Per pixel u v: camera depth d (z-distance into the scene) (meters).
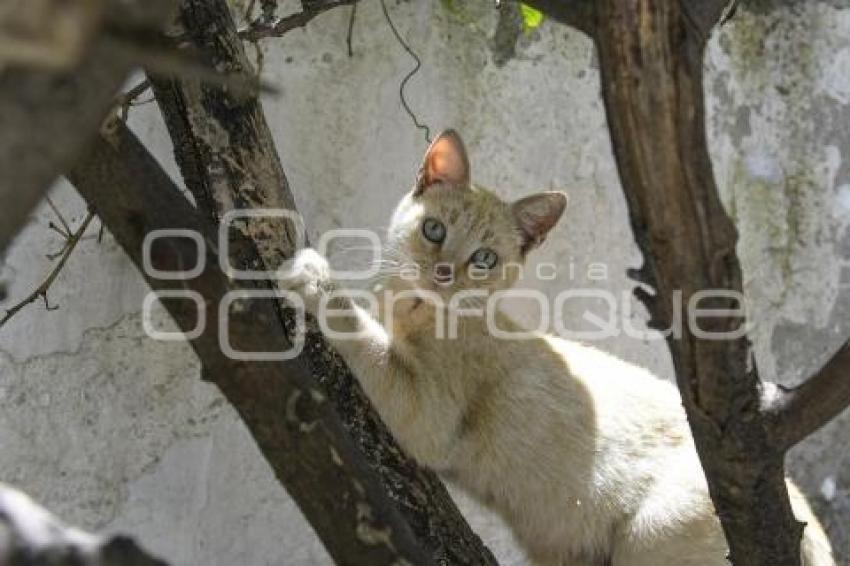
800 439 3.26
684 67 2.64
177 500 6.21
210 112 4.31
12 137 1.73
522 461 5.34
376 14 6.57
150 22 1.83
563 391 5.38
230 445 6.29
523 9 4.68
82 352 6.16
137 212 2.74
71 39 1.61
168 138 6.18
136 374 6.21
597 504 5.28
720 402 3.13
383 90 6.57
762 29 7.10
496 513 5.60
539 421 5.33
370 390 5.06
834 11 7.17
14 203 1.77
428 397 5.22
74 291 6.16
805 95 7.13
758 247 7.01
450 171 5.69
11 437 6.07
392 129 6.56
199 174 4.35
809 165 7.11
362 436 4.47
